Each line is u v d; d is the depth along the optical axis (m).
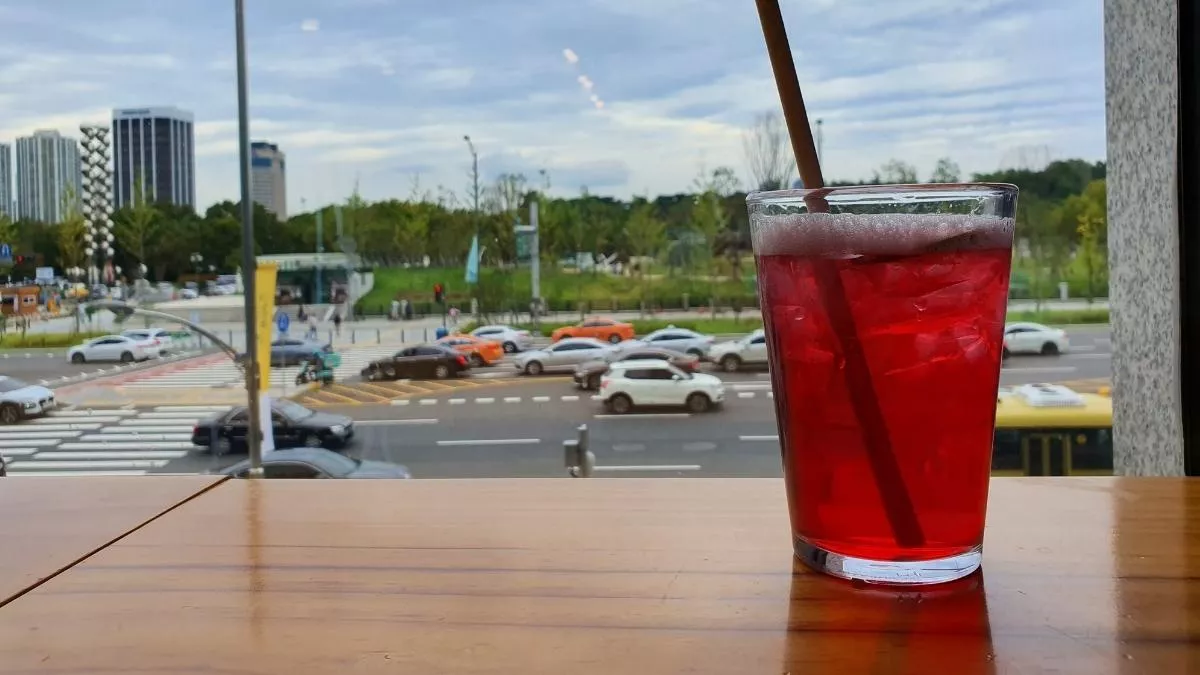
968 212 0.36
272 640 0.33
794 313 0.38
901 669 0.29
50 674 0.30
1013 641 0.31
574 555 0.42
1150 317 1.01
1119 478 0.57
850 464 0.37
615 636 0.32
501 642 0.32
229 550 0.44
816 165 0.38
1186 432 0.94
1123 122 1.05
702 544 0.44
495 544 0.44
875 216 0.36
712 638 0.32
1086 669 0.29
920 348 0.36
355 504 0.53
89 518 0.50
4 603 0.37
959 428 0.36
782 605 0.35
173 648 0.32
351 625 0.34
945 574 0.37
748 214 0.43
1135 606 0.34
